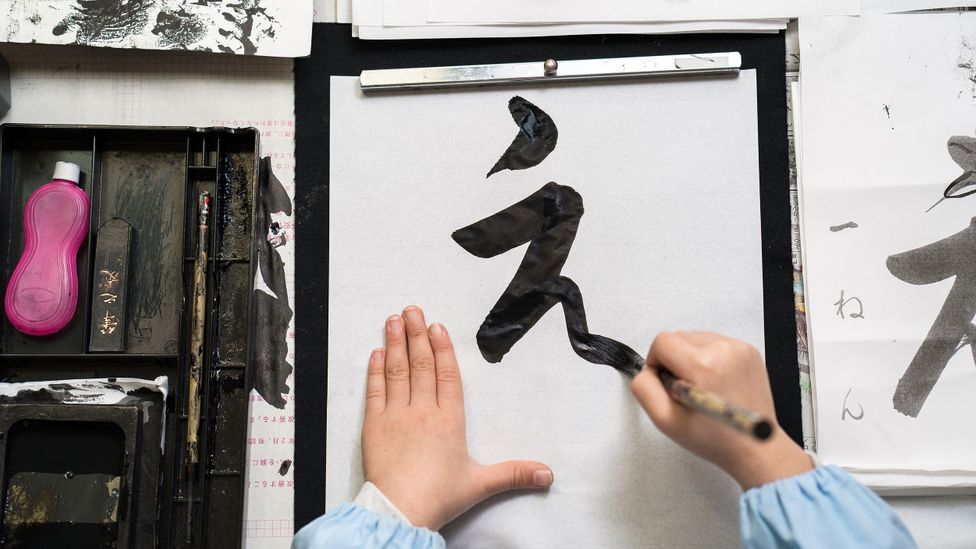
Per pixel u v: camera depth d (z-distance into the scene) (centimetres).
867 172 52
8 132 52
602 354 52
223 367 52
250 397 52
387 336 52
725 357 41
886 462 50
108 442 50
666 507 51
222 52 52
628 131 53
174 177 53
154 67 54
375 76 53
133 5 52
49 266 50
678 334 44
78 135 52
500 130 54
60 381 51
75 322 52
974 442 50
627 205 53
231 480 51
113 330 51
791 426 51
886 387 51
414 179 53
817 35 53
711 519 50
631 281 53
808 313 52
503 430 52
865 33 53
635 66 53
